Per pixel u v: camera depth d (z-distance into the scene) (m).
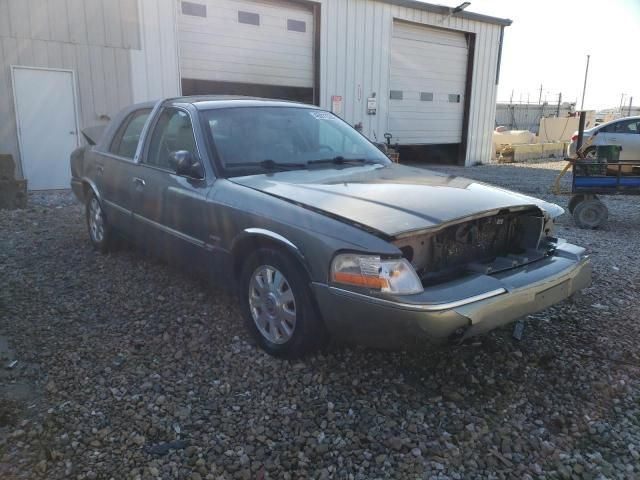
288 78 13.08
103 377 3.14
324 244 2.86
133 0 10.30
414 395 2.99
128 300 4.31
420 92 16.23
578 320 4.00
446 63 16.75
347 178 3.66
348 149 4.42
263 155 3.96
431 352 3.44
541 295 3.02
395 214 2.91
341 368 3.23
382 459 2.47
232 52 12.05
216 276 3.78
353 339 2.85
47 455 2.45
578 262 3.39
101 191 5.29
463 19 16.36
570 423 2.78
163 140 4.42
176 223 4.04
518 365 3.33
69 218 7.58
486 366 3.31
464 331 2.67
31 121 9.59
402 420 2.76
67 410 2.80
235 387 3.06
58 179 10.05
